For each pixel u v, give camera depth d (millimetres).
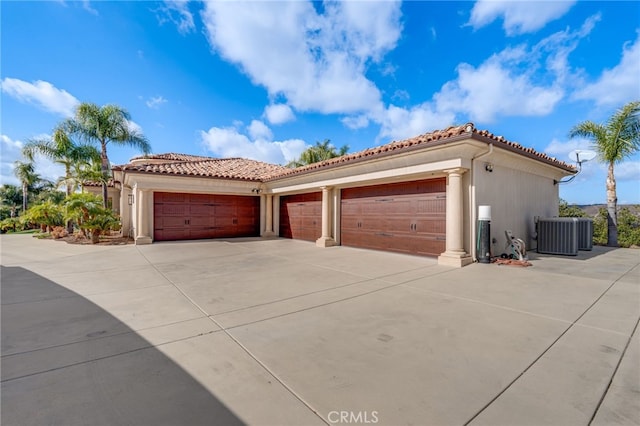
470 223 8383
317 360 2936
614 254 10188
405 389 2416
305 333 3635
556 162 11227
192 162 18594
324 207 12945
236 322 4027
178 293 5531
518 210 10312
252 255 10391
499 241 9266
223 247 12648
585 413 2100
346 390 2412
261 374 2676
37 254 10695
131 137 18953
